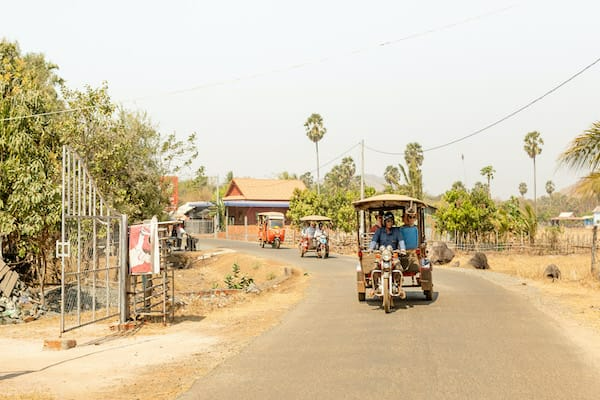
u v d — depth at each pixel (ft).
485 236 121.49
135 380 25.93
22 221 53.31
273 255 121.19
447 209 124.67
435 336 32.83
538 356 27.45
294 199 175.52
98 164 79.10
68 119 79.41
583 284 61.31
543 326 35.94
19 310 47.83
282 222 150.71
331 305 48.85
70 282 60.23
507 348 29.32
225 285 80.28
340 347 30.73
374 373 24.72
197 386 24.02
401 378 23.71
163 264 42.34
